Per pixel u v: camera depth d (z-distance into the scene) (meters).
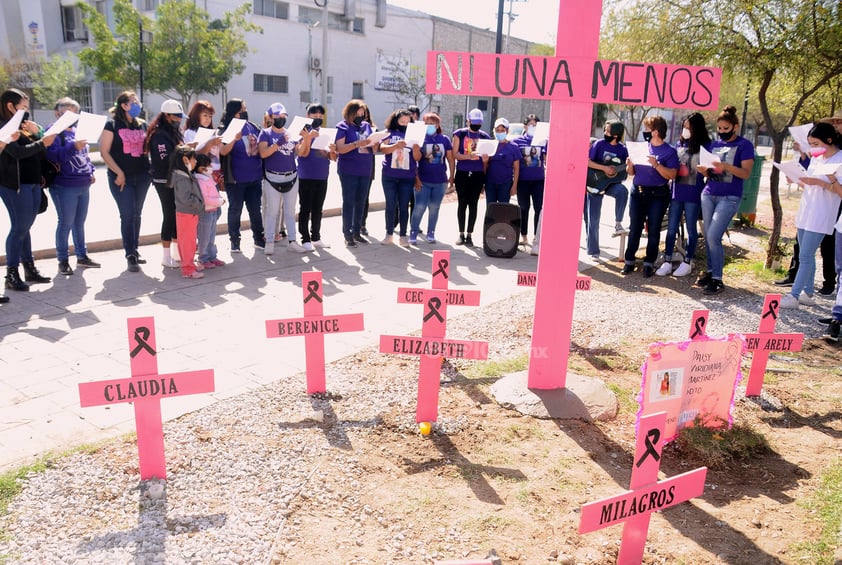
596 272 8.30
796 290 6.66
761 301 6.99
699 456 3.66
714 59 8.21
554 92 3.90
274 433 3.81
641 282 7.81
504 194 9.20
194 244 7.01
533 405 4.21
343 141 8.43
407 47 38.03
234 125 7.26
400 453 3.64
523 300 6.80
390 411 4.15
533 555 2.82
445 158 9.26
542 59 3.87
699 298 7.10
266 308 6.18
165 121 7.00
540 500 3.23
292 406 4.17
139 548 2.77
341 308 6.30
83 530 2.90
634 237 8.10
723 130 6.99
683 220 8.70
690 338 3.68
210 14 29.84
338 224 10.71
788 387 4.71
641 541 2.66
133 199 7.11
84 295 6.37
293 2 32.53
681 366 3.62
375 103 37.16
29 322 5.57
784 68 8.05
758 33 7.68
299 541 2.86
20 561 2.67
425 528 2.98
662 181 7.80
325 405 4.20
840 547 2.87
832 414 4.29
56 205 6.82
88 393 3.11
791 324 6.25
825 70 7.98
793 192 20.34
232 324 5.71
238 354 5.05
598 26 3.81
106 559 2.70
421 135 8.37
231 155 7.91
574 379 4.56
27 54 33.03
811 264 6.55
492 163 9.14
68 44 34.91
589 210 8.96
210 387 3.31
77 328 5.47
